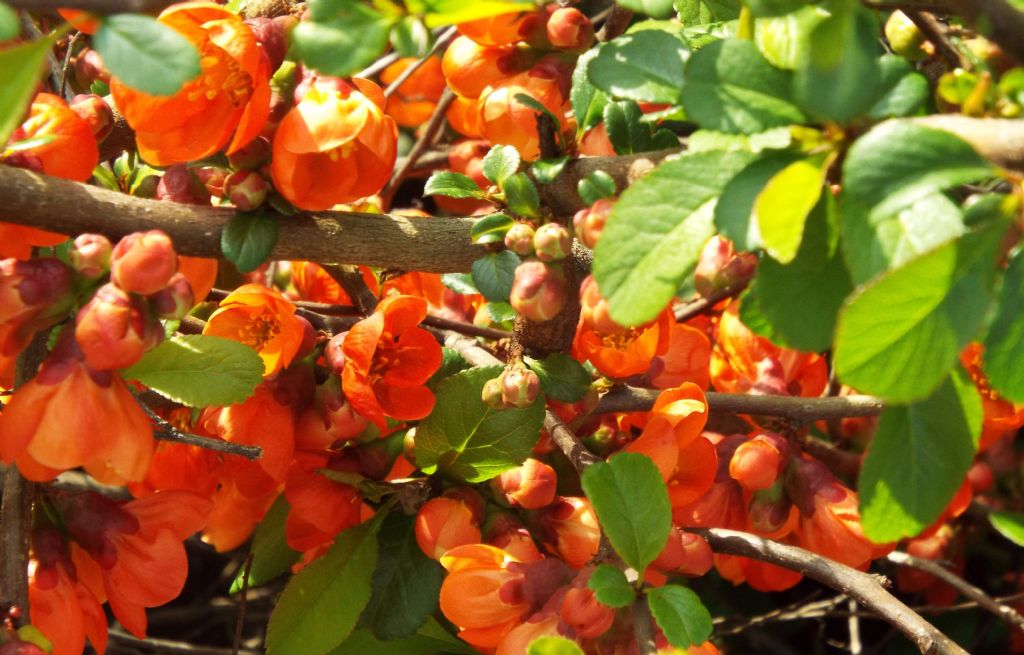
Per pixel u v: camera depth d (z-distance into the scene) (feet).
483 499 2.01
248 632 2.92
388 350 1.94
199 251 1.88
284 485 2.13
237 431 1.92
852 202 1.52
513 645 1.84
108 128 2.00
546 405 2.02
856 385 1.50
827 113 1.51
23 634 1.80
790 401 2.11
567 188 2.02
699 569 1.90
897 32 1.93
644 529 1.78
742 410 2.12
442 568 2.04
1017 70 1.65
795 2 1.59
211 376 1.81
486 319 2.30
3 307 1.72
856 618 2.52
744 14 1.70
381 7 1.63
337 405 1.94
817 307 1.61
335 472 1.99
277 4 2.00
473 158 2.53
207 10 1.76
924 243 1.51
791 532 2.18
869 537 1.61
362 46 1.63
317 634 2.00
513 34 2.03
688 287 2.30
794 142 1.61
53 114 1.85
